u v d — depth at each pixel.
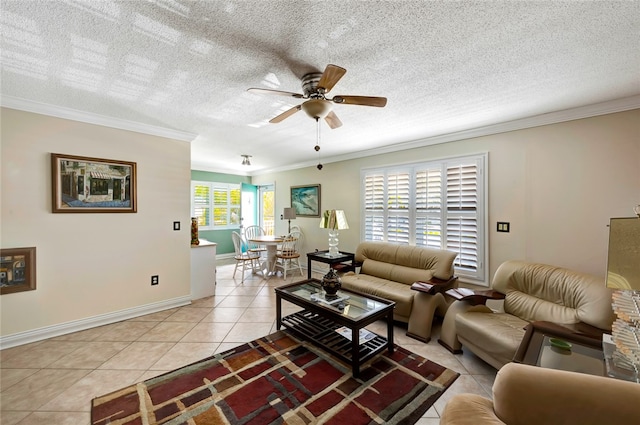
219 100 2.38
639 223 1.23
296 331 2.62
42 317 2.56
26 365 2.16
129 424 1.57
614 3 1.24
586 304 1.95
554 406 0.93
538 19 1.35
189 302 3.61
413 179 3.85
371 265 3.78
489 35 1.48
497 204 3.08
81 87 2.13
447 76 1.94
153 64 1.79
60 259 2.65
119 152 2.99
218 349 2.43
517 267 2.53
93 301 2.85
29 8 1.26
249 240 5.18
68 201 2.68
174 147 3.42
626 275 1.24
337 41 1.53
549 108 2.56
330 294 2.62
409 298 2.81
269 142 3.96
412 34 1.47
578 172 2.58
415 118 2.84
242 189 7.16
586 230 2.55
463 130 3.26
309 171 5.61
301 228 5.81
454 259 3.12
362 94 2.24
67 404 1.73
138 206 3.14
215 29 1.43
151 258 3.25
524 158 2.89
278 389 1.88
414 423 1.60
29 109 2.46
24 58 1.71
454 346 2.39
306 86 1.92
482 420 0.97
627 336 1.34
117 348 2.43
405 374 2.08
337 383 1.96
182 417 1.62
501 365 1.94
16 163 2.42
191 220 3.86
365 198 4.49
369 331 2.63
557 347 1.63
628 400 0.87
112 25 1.40
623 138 2.36
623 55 1.68
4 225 2.38
